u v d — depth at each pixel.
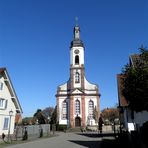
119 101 39.91
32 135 47.44
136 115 31.73
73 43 84.69
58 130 75.12
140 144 19.44
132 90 19.97
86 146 26.16
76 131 72.69
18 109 45.25
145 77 19.25
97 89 79.94
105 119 102.06
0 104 40.34
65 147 25.00
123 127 46.28
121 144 25.45
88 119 77.81
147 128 18.38
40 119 94.31
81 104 78.44
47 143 30.23
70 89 80.56
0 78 40.25
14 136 42.44
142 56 20.38
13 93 43.72
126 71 21.36
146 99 19.52
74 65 82.44
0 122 40.03
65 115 79.31
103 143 28.36
